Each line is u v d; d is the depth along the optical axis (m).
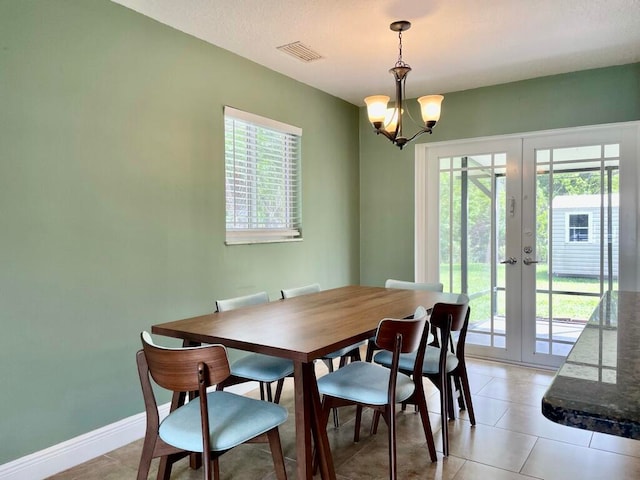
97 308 2.42
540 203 3.87
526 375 3.68
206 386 1.55
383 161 4.53
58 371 2.26
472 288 4.19
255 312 2.40
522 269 3.96
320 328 2.02
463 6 2.50
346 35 2.89
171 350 1.55
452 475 2.21
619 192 3.57
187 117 2.89
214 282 3.11
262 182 3.56
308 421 1.75
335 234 4.33
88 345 2.39
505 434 2.64
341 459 2.38
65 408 2.29
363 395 2.08
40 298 2.19
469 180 4.19
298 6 2.51
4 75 2.04
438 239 4.35
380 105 2.53
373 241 4.62
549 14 2.60
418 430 2.70
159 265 2.74
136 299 2.61
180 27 2.79
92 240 2.39
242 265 3.33
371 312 2.39
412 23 2.71
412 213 4.38
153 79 2.68
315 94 4.04
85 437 2.38
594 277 3.67
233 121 3.27
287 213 3.81
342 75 3.67
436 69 3.52
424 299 2.80
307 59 3.31
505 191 4.02
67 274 2.29
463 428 2.72
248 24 2.74
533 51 3.16
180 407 1.93
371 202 4.62
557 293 3.82
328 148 4.22
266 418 1.78
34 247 2.16
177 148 2.83
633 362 0.96
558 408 0.71
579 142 3.70
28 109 2.13
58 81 2.24
